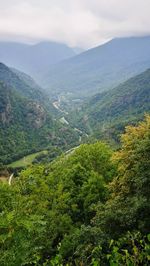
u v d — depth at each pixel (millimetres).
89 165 44062
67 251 22469
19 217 13789
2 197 20391
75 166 43031
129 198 25281
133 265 8352
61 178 43094
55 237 28797
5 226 13023
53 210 32406
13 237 12812
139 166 25344
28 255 13109
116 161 32656
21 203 21156
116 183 31062
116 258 8422
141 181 23891
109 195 36094
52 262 9695
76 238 23156
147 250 8750
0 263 12062
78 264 10414
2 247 12648
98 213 26109
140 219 22953
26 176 32156
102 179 39250
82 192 39000
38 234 14352
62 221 31281
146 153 26078
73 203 38594
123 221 22844
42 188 32688
